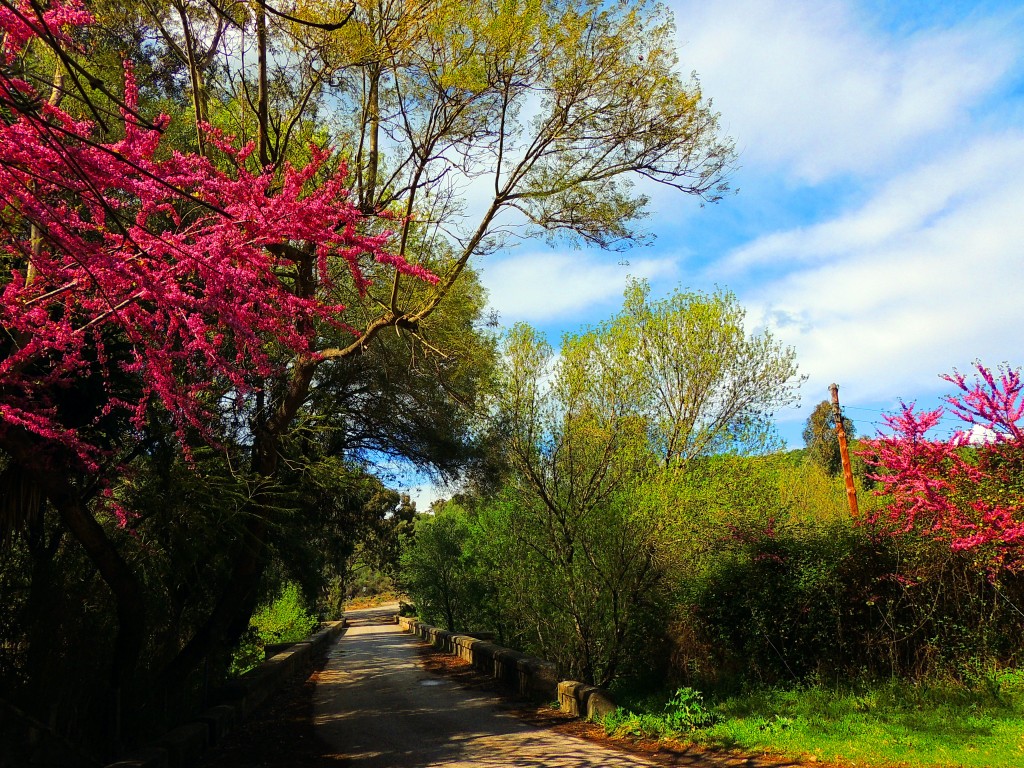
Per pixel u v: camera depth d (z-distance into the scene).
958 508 8.91
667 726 8.39
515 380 13.49
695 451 12.99
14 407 5.15
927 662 8.90
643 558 12.23
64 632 7.67
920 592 9.15
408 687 15.14
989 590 8.86
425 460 16.69
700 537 11.95
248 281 3.93
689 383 13.25
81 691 7.54
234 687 11.18
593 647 12.74
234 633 12.52
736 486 12.43
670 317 13.62
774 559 10.20
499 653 15.18
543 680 12.24
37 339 4.41
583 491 13.05
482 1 8.76
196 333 4.20
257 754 8.73
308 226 4.12
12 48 3.48
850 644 9.48
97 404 7.25
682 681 11.34
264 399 10.69
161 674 9.37
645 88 8.92
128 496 8.58
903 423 9.48
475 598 27.14
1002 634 8.59
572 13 8.68
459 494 17.95
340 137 10.56
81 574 8.43
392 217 4.60
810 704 8.41
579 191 9.47
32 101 3.12
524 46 8.70
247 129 10.63
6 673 7.15
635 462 12.98
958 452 9.58
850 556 9.55
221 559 10.64
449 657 21.23
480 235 9.46
